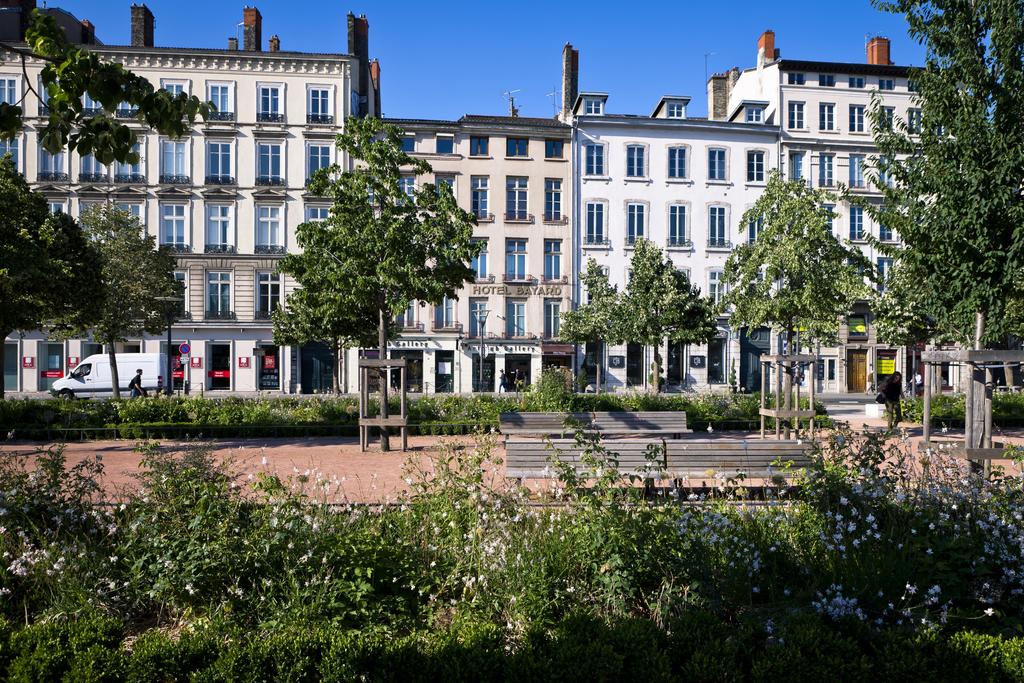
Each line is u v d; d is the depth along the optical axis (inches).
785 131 1852.9
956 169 402.9
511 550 218.5
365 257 619.2
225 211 1711.4
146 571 208.1
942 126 420.5
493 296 1804.9
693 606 194.2
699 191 1843.0
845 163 1850.4
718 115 2069.4
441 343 1781.5
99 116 253.1
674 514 229.5
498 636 177.9
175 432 724.7
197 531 206.2
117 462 528.4
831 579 214.1
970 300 393.1
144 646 167.6
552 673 161.8
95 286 1013.8
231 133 1700.3
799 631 172.4
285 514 215.8
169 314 1328.7
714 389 1774.1
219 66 1699.1
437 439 698.2
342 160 1724.9
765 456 370.6
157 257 1332.4
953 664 165.5
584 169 1824.6
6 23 1679.4
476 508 248.2
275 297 1716.3
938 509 248.5
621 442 375.6
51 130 253.3
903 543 227.3
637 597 205.8
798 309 798.5
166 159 1697.8
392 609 201.3
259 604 193.8
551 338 1817.2
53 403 807.1
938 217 410.3
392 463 527.2
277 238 1721.2
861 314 1831.9
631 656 167.0
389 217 629.0
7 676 165.8
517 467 367.2
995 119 396.5
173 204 1697.8
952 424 826.2
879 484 259.9
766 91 1889.8
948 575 204.2
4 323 882.1
